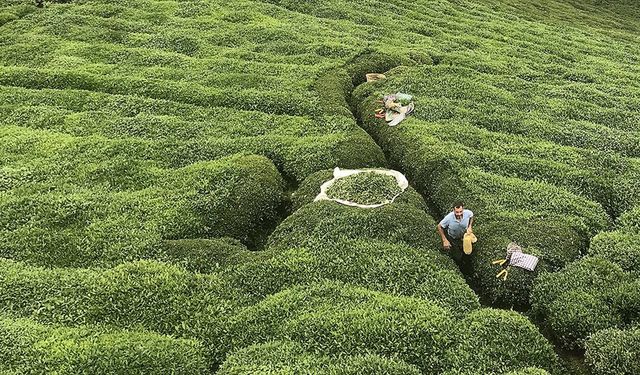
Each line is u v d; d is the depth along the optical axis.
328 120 30.28
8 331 15.93
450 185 24.19
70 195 23.14
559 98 35.66
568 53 47.94
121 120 30.36
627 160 27.06
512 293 18.50
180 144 27.64
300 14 49.62
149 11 48.28
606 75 42.66
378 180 23.30
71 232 20.98
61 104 32.56
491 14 59.50
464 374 14.70
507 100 34.09
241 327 16.56
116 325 16.59
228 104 32.59
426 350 15.45
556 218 21.67
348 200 22.41
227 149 27.17
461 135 28.72
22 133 29.09
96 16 46.81
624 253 19.64
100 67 37.34
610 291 17.55
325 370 14.46
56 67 37.50
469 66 40.66
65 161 26.08
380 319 16.11
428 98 33.22
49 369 14.64
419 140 27.73
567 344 16.59
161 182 24.39
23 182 24.45
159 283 18.06
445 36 48.22
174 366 15.07
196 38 42.47
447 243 20.22
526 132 30.19
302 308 16.88
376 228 20.58
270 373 14.31
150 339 15.84
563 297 17.53
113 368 14.74
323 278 18.33
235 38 42.81
